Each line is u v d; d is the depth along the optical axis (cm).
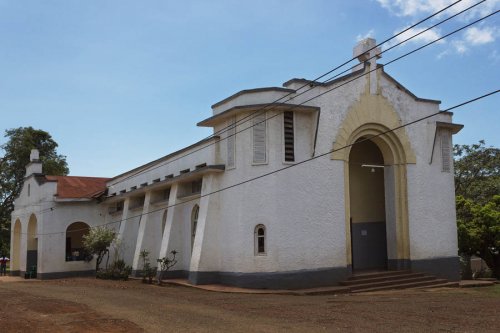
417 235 2400
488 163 4159
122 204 3344
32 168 3575
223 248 2223
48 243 3228
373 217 2627
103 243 3045
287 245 2089
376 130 2391
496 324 1239
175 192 2602
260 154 2134
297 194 2138
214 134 2373
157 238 2853
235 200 2173
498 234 2770
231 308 1550
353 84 2333
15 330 1236
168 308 1569
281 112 2153
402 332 1145
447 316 1356
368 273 2291
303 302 1681
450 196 2542
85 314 1466
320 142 2205
